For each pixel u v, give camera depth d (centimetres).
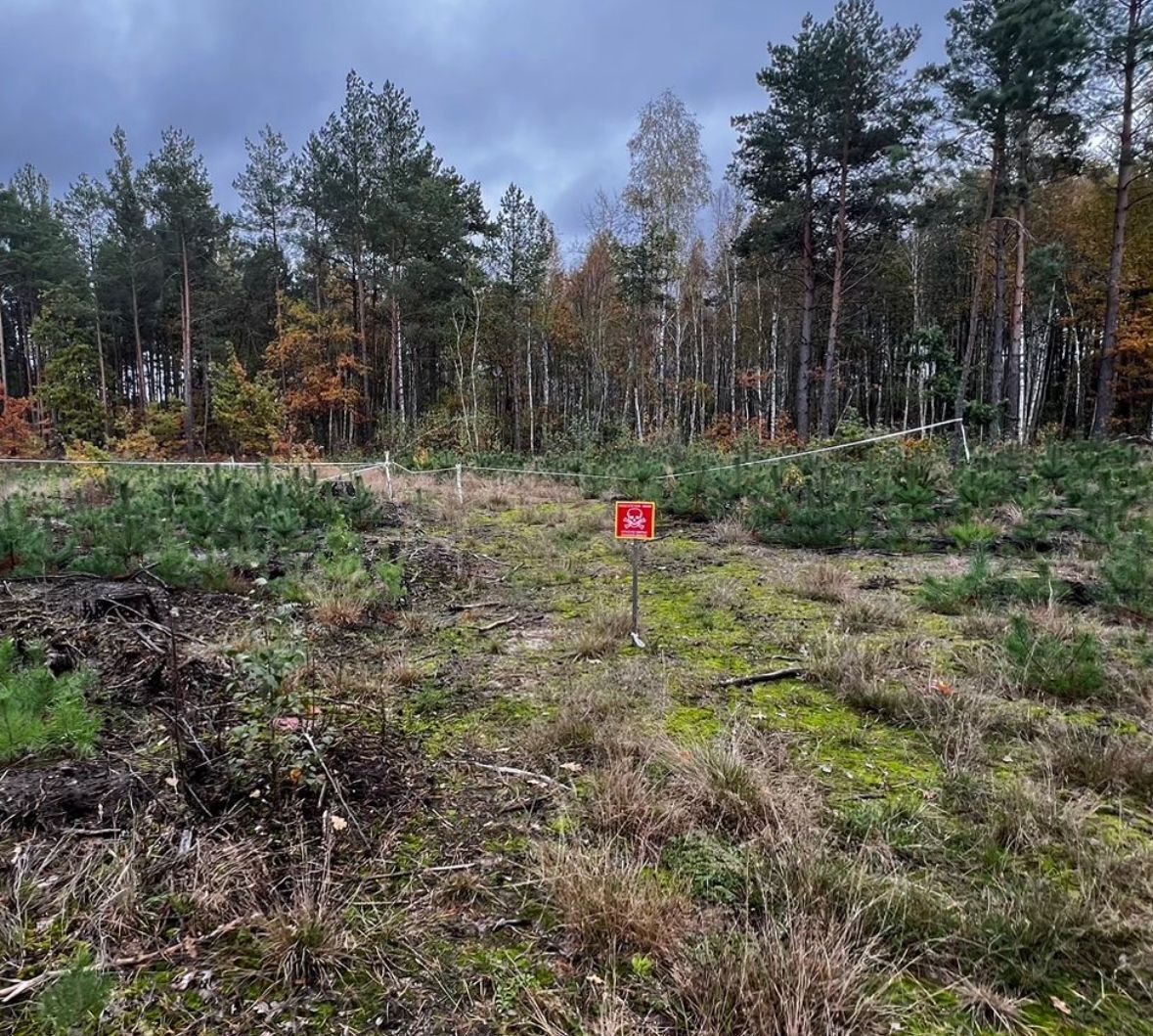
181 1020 137
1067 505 700
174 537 507
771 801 210
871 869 185
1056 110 1459
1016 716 281
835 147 1753
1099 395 1506
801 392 1920
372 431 2889
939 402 2700
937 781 235
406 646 378
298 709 257
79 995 127
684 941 159
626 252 2306
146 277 2798
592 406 2867
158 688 284
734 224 2531
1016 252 1711
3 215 2903
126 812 201
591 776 235
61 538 545
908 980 151
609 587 512
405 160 2405
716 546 670
